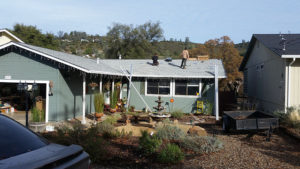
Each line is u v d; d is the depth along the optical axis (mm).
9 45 11273
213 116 14430
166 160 5828
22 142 3309
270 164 5906
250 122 8523
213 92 15242
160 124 9406
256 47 17547
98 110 11977
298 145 7688
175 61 19297
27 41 33906
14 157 2863
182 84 15812
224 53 32969
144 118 12555
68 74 12227
